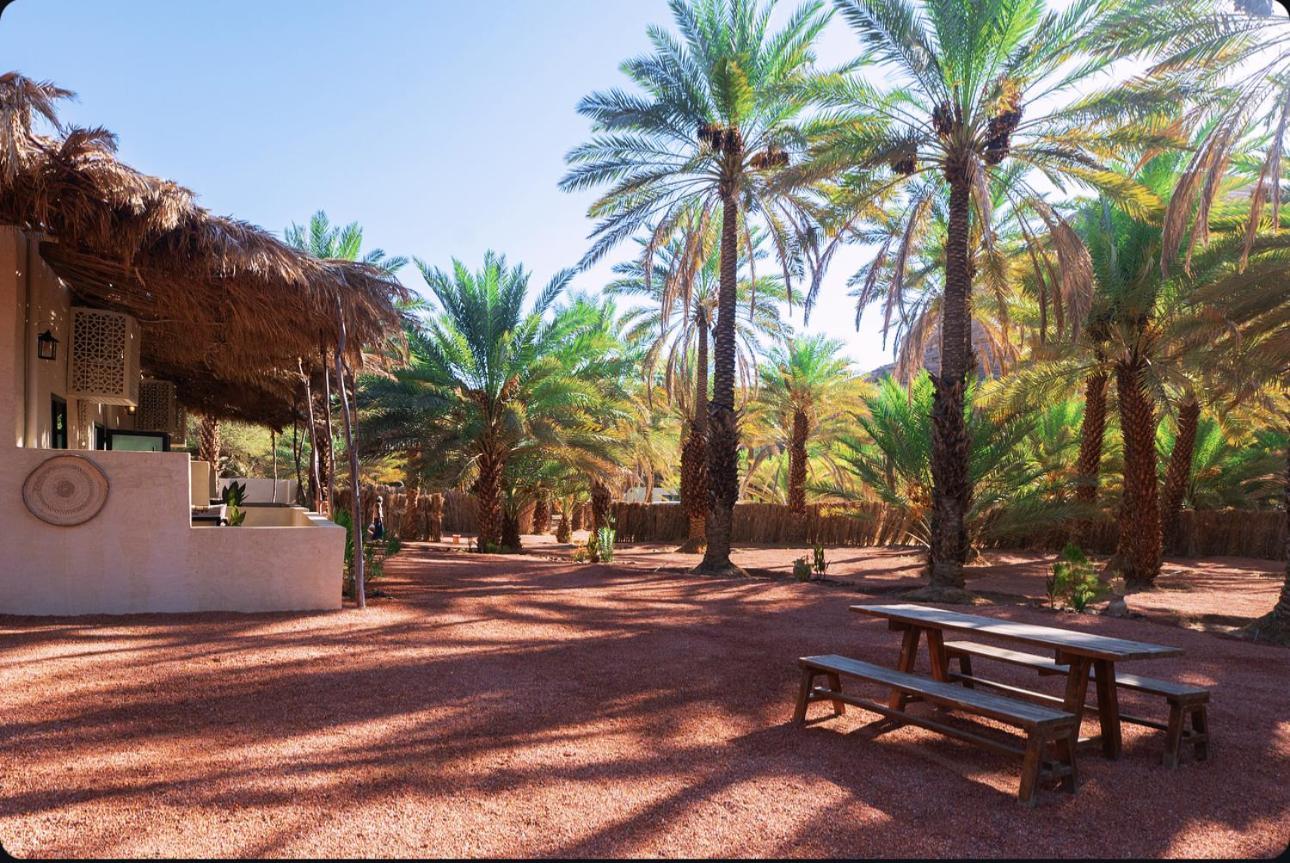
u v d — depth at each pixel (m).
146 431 12.94
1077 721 3.88
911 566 18.89
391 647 6.56
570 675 5.89
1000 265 13.84
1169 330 14.02
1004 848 3.23
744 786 3.81
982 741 4.00
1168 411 16.17
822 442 32.19
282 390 15.41
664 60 16.03
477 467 23.27
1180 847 3.28
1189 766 4.27
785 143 15.84
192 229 7.50
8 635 6.37
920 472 17.59
